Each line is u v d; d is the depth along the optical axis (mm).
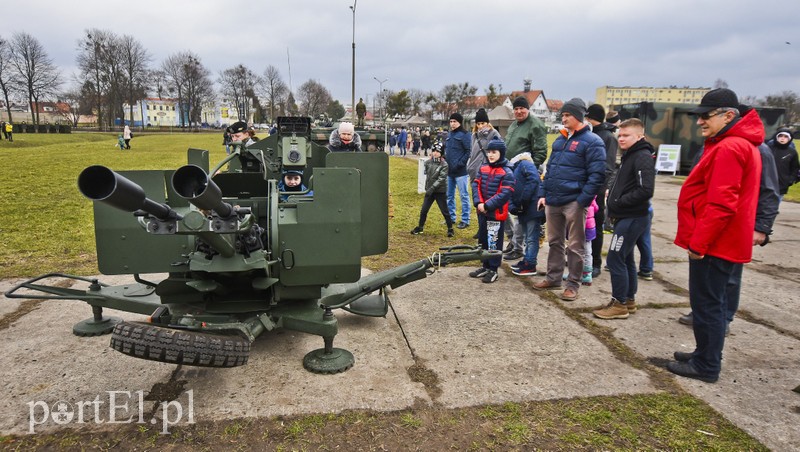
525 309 4566
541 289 5145
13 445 2529
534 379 3295
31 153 21797
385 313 4086
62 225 7594
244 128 6000
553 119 97812
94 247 6402
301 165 3693
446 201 7391
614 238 4270
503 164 5031
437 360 3539
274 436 2652
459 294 4957
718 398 3098
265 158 4117
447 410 2922
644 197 4020
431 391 3125
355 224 3234
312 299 3580
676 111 16953
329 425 2752
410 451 2568
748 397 3111
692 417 2889
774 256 6715
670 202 11328
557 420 2848
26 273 5297
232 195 4254
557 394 3115
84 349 3562
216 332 2893
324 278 3275
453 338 3910
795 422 2850
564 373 3383
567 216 4746
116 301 3531
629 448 2613
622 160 4203
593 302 4785
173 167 16516
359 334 3949
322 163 4320
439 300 4773
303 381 3188
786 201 11961
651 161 4012
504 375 3340
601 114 5863
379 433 2697
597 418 2867
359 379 3232
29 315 4156
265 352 3584
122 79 62281
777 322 4363
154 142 35750
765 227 4191
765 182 4160
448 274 5637
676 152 16859
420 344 3789
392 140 29234
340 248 3236
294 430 2695
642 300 4875
